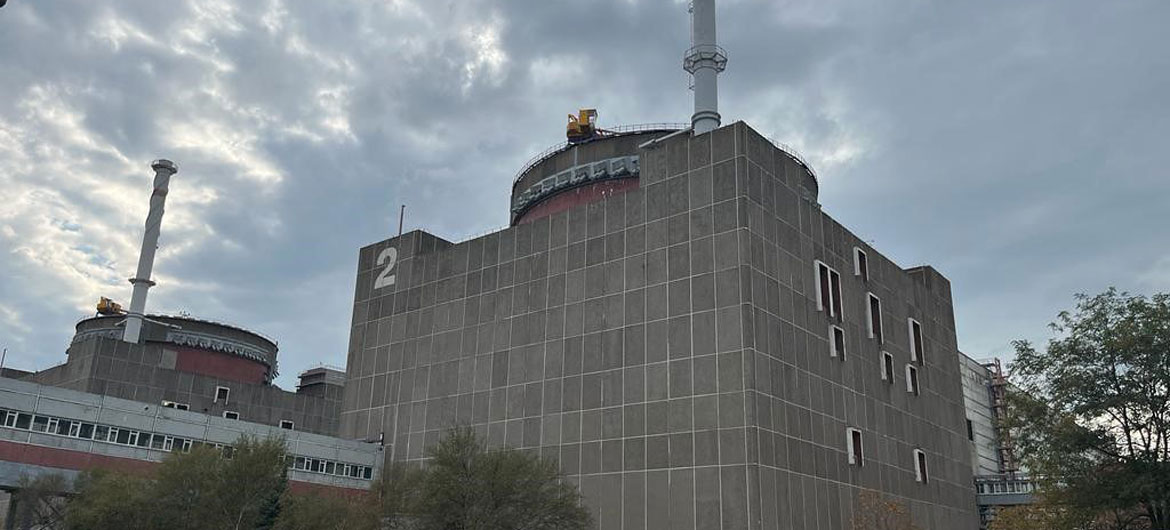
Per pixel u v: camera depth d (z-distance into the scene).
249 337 113.19
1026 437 38.47
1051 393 37.19
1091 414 35.53
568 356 59.06
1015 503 70.69
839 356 58.22
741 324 50.69
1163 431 34.00
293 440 63.22
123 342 95.50
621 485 53.16
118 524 42.72
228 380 102.56
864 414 59.06
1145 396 34.03
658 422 52.69
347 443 66.31
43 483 50.28
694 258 54.47
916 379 67.81
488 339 64.75
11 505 51.75
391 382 70.56
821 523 51.09
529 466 44.56
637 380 54.66
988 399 90.06
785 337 53.19
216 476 43.00
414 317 71.12
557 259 62.38
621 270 58.12
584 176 69.62
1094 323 36.22
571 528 45.44
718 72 68.62
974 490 72.44
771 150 57.47
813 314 56.66
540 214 73.38
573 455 56.28
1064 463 36.28
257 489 43.66
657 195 57.97
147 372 96.12
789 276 55.38
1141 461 34.25
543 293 62.34
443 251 71.25
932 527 63.62
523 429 59.81
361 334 75.00
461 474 42.94
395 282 74.12
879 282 66.69
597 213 61.00
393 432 68.50
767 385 50.25
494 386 62.91
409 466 58.53
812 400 53.91
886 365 64.12
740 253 52.22
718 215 54.19
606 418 55.41
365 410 71.56
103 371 92.69
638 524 51.59
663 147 58.88
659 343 54.38
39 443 51.38
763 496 47.50
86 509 43.97
